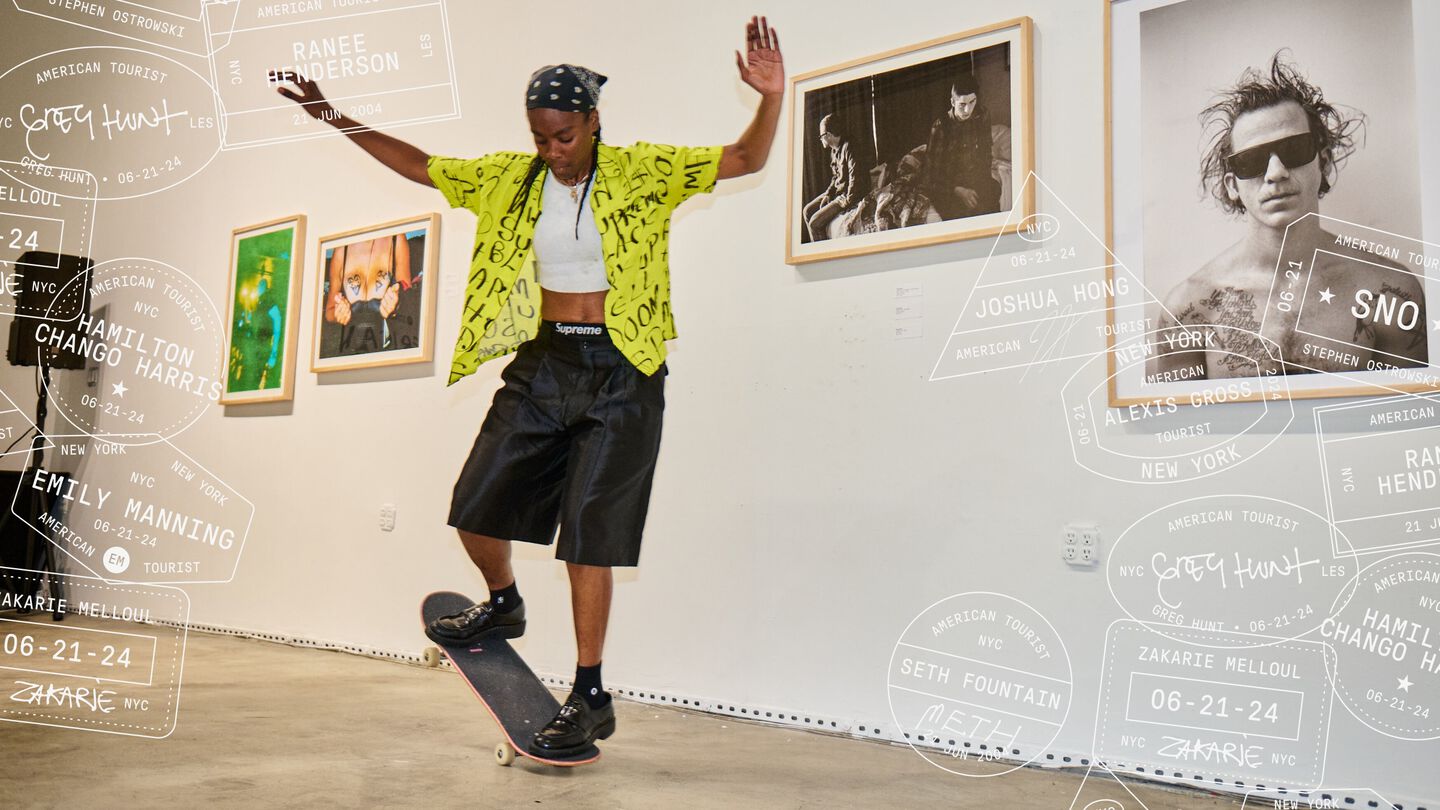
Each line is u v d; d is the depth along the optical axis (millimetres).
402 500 4047
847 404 3016
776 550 3072
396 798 1849
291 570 4379
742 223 3295
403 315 4133
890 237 2979
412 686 3279
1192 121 2570
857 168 3064
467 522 2178
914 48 2996
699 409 3293
